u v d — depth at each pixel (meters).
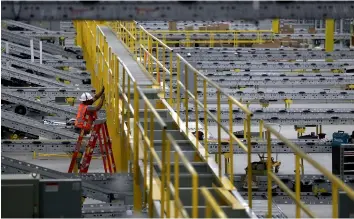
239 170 17.83
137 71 16.67
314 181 14.33
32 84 25.27
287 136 21.59
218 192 9.70
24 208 8.38
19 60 24.73
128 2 8.28
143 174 10.28
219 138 10.09
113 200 12.20
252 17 8.41
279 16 8.43
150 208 9.34
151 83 14.92
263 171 14.90
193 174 7.34
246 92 19.59
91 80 21.52
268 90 21.41
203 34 33.12
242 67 26.08
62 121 22.19
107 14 8.27
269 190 8.73
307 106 24.80
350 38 36.00
